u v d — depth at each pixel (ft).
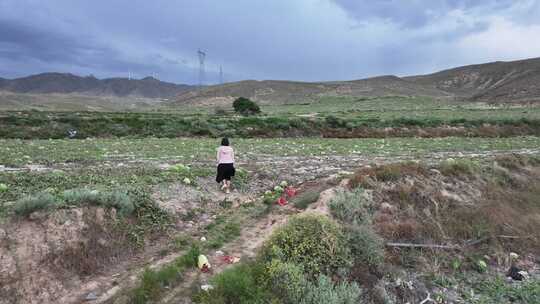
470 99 472.03
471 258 36.60
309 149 92.79
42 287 23.44
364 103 412.77
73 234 27.22
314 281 26.12
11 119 126.62
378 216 38.83
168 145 95.20
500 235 40.88
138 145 93.45
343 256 28.76
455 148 101.09
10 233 25.03
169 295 23.85
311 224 30.17
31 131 121.90
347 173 56.44
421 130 159.53
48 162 60.75
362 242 31.22
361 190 41.57
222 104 590.55
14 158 62.80
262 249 28.40
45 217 27.09
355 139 134.10
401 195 43.06
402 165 50.06
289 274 24.57
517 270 35.78
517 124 172.86
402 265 33.76
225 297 23.35
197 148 88.99
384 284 29.73
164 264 27.86
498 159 63.57
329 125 157.38
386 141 122.42
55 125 128.47
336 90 649.61
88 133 128.06
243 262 27.48
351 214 35.96
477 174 53.42
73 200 30.04
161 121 145.18
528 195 52.60
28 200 27.07
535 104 330.54
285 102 531.50
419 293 30.50
